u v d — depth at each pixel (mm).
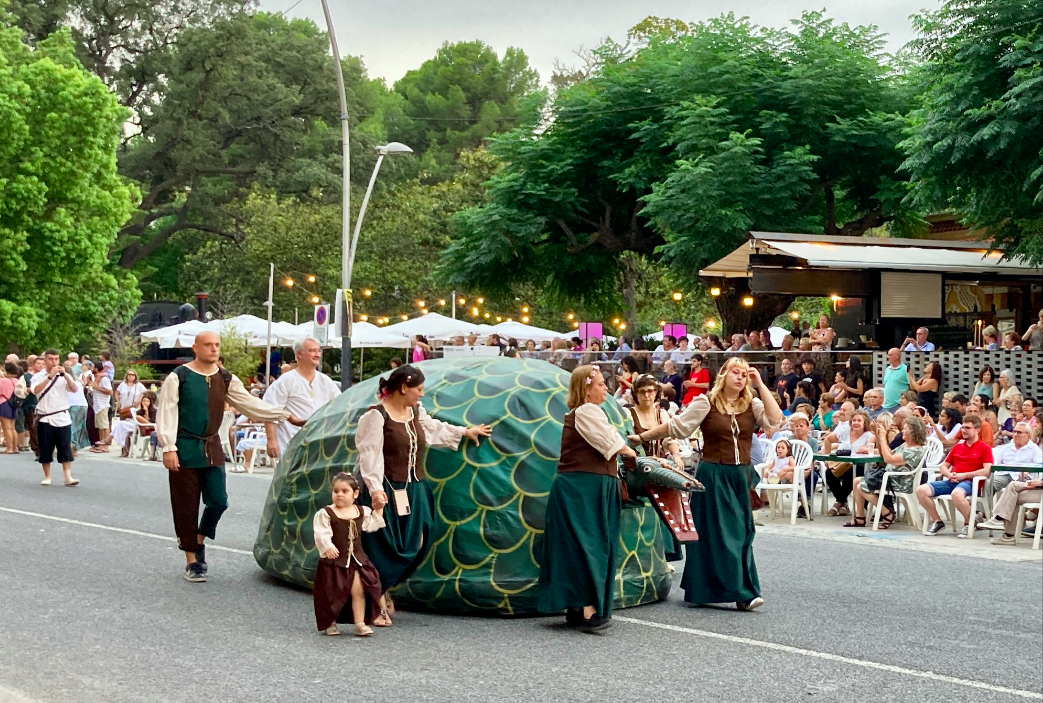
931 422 15445
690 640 7645
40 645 7277
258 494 15867
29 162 37000
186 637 7539
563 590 7738
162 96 58688
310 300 48125
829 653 7387
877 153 31281
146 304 44562
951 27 20625
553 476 8320
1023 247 21578
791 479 14703
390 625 7914
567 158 34438
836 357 21391
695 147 30812
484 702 6109
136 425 23000
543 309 48906
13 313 36438
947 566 10945
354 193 58781
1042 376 19562
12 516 13195
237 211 57188
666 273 35594
